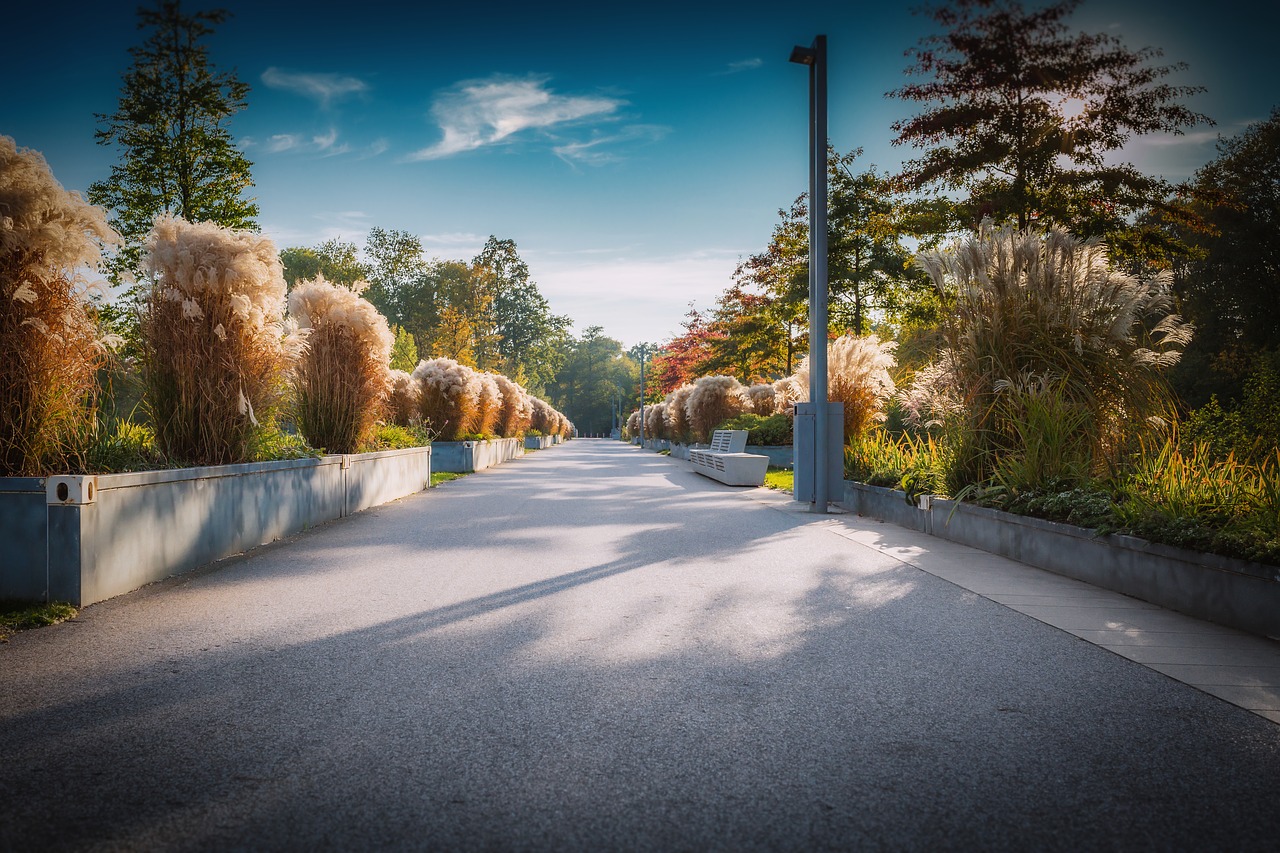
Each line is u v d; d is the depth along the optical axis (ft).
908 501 33.68
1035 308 30.48
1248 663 14.56
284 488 30.78
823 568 24.25
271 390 29.60
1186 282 88.28
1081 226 63.46
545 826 8.55
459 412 81.51
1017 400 29.19
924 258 33.81
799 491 42.96
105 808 8.86
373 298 250.78
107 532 19.47
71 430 21.22
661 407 156.56
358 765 10.05
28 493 18.52
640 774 9.84
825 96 41.11
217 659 14.61
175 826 8.48
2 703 12.25
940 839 8.34
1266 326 82.94
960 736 11.12
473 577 22.62
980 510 27.71
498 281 243.60
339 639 16.03
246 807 8.91
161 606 18.84
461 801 9.10
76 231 20.77
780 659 14.79
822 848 8.15
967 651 15.37
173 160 80.53
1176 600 18.76
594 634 16.51
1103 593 20.72
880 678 13.69
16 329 19.81
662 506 43.01
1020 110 62.54
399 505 43.47
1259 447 29.07
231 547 26.32
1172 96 59.16
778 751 10.57
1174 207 65.72
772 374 140.87
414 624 17.28
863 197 85.05
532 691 12.92
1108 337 29.48
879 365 49.96
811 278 41.55
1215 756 10.46
